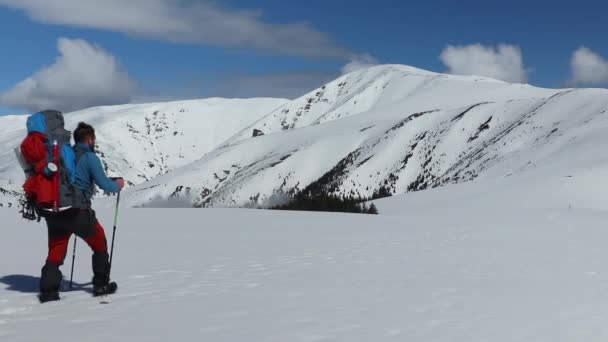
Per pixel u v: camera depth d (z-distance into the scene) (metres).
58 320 5.03
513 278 7.27
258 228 15.50
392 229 15.55
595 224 18.16
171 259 8.95
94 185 6.07
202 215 21.02
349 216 21.39
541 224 17.94
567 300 5.82
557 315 5.13
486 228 16.02
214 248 10.58
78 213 5.85
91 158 5.89
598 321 4.89
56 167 5.70
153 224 16.66
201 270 7.79
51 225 5.90
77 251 9.92
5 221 16.31
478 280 7.06
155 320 4.94
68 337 4.42
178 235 13.23
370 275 7.41
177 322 4.86
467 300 5.78
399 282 6.87
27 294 6.20
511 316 5.09
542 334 4.48
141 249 10.37
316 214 22.70
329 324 4.77
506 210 30.56
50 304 5.74
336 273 7.55
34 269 8.02
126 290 6.36
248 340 4.29
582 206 45.50
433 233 14.28
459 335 4.44
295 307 5.43
